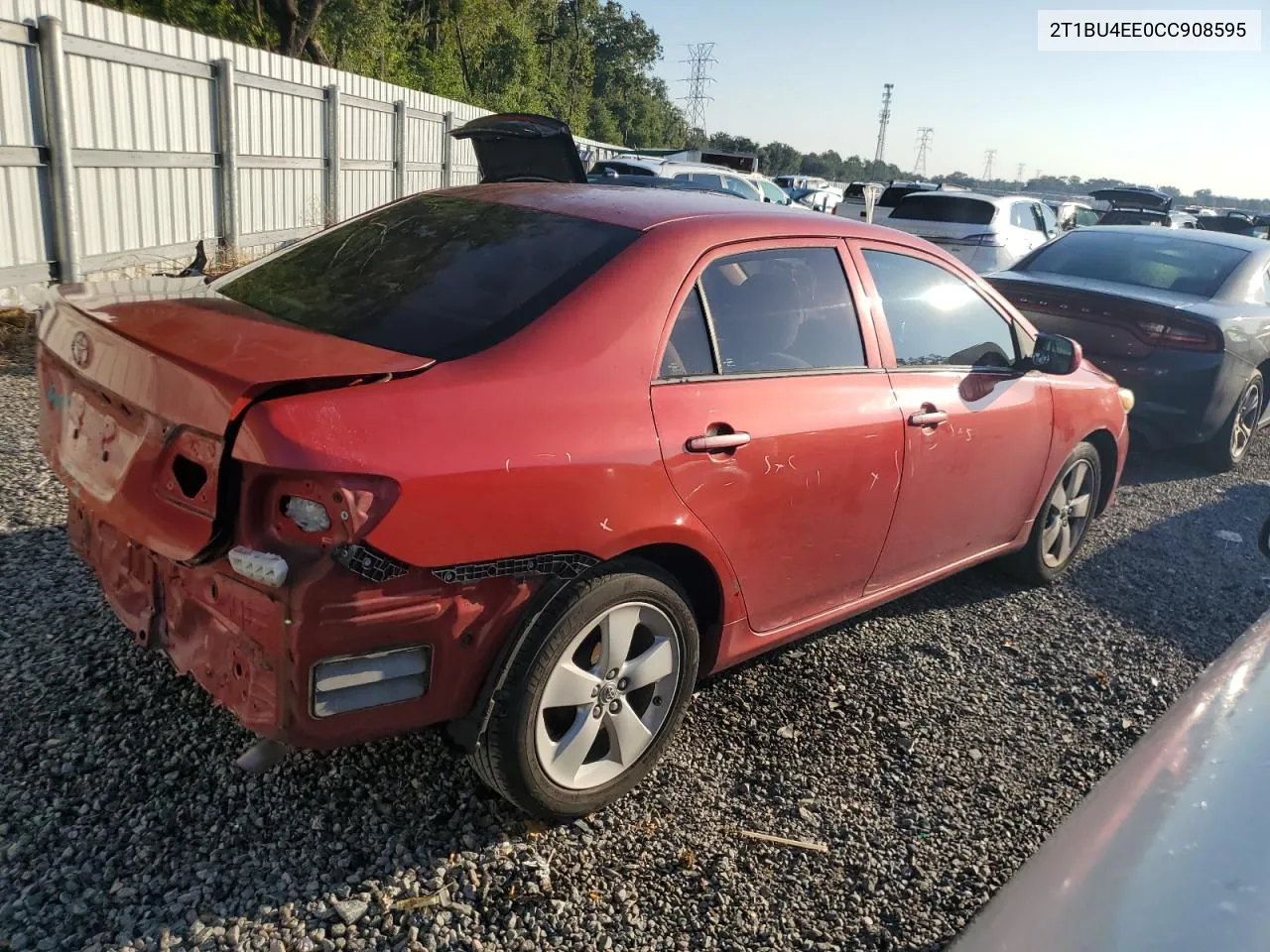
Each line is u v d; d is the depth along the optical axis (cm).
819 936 251
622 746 283
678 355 287
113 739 288
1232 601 495
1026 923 123
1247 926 110
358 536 211
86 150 809
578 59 6038
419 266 299
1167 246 763
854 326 349
